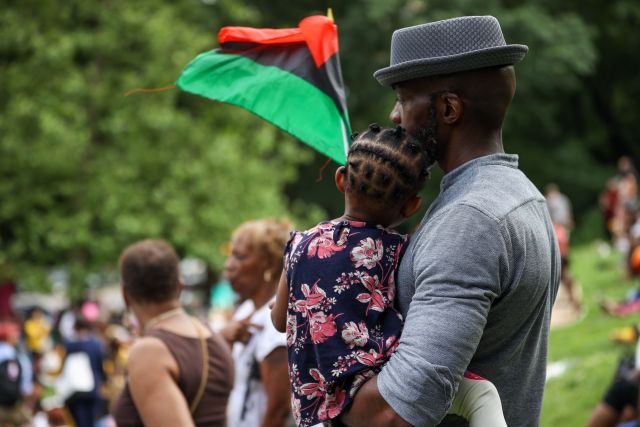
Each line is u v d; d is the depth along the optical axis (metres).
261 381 5.52
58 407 13.80
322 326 2.86
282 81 4.11
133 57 25.23
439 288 2.72
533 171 37.81
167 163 25.12
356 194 2.97
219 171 25.53
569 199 38.34
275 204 26.20
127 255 4.71
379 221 2.99
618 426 6.67
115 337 16.78
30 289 24.02
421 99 3.02
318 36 4.12
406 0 31.19
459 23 2.99
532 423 3.06
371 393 2.74
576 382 11.08
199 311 26.75
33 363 19.92
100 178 24.20
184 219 24.50
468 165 2.99
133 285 4.66
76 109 23.89
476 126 3.01
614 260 22.22
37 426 13.34
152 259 4.66
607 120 41.72
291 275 2.98
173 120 24.83
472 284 2.71
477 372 2.93
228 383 4.70
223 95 4.11
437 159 3.10
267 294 5.54
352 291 2.88
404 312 2.90
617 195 25.81
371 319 2.86
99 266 24.38
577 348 13.12
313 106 4.10
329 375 2.81
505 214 2.82
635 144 41.84
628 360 6.76
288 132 4.07
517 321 2.90
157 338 4.51
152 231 24.05
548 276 2.97
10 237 26.02
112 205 23.84
